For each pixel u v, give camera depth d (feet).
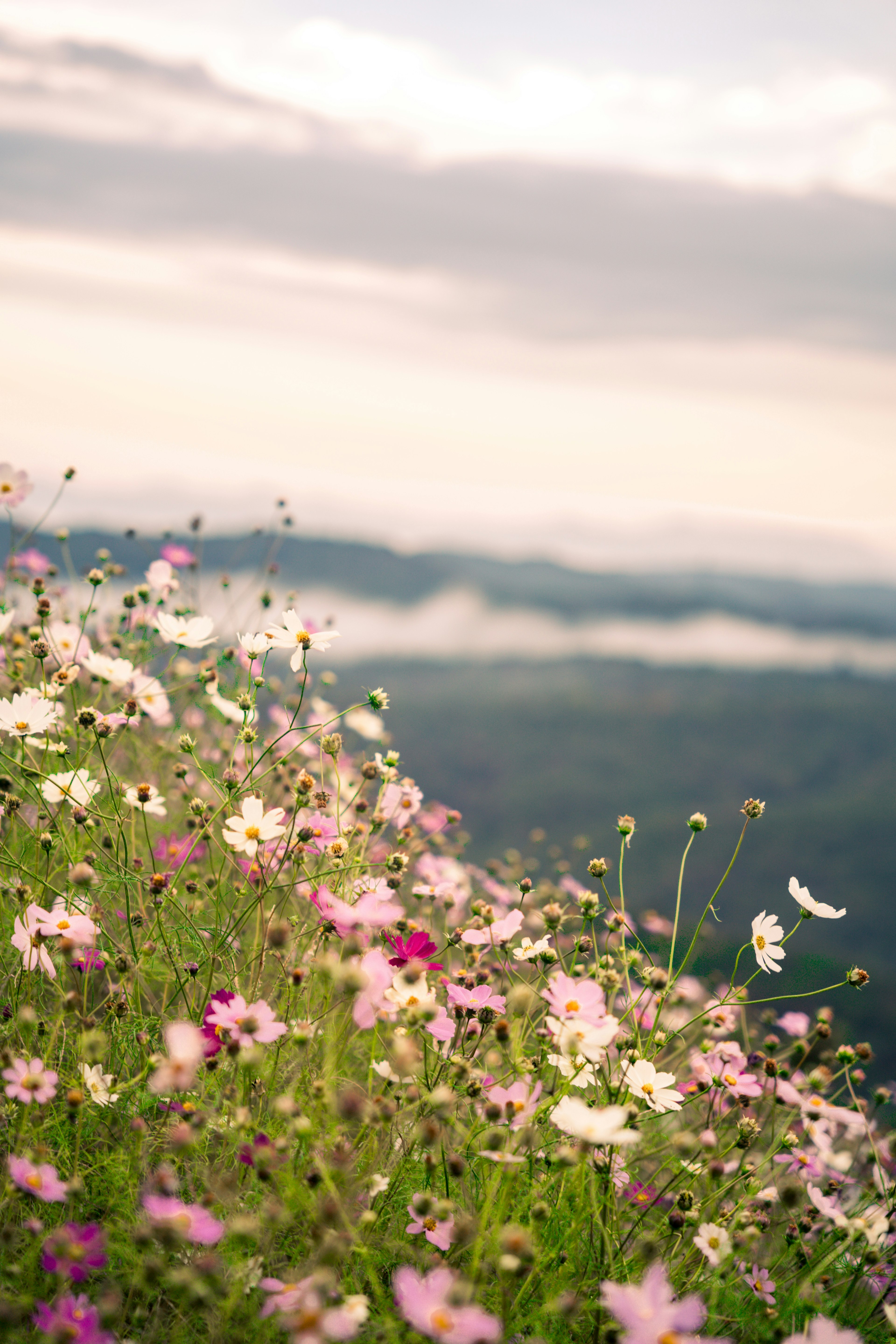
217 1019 6.64
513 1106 6.71
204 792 11.38
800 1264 7.79
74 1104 6.17
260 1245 6.10
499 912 10.41
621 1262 6.54
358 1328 5.55
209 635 10.44
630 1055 7.48
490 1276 6.32
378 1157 6.88
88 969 7.36
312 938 8.36
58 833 8.40
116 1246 5.99
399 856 8.66
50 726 9.39
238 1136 6.52
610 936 8.61
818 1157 8.82
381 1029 8.00
